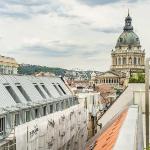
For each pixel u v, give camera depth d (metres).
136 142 13.96
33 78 55.56
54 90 61.34
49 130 45.78
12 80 45.66
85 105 78.50
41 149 41.38
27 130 35.97
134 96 53.44
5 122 35.09
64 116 56.16
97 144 32.19
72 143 63.12
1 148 31.09
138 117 25.06
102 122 66.56
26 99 45.75
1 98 38.00
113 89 167.88
